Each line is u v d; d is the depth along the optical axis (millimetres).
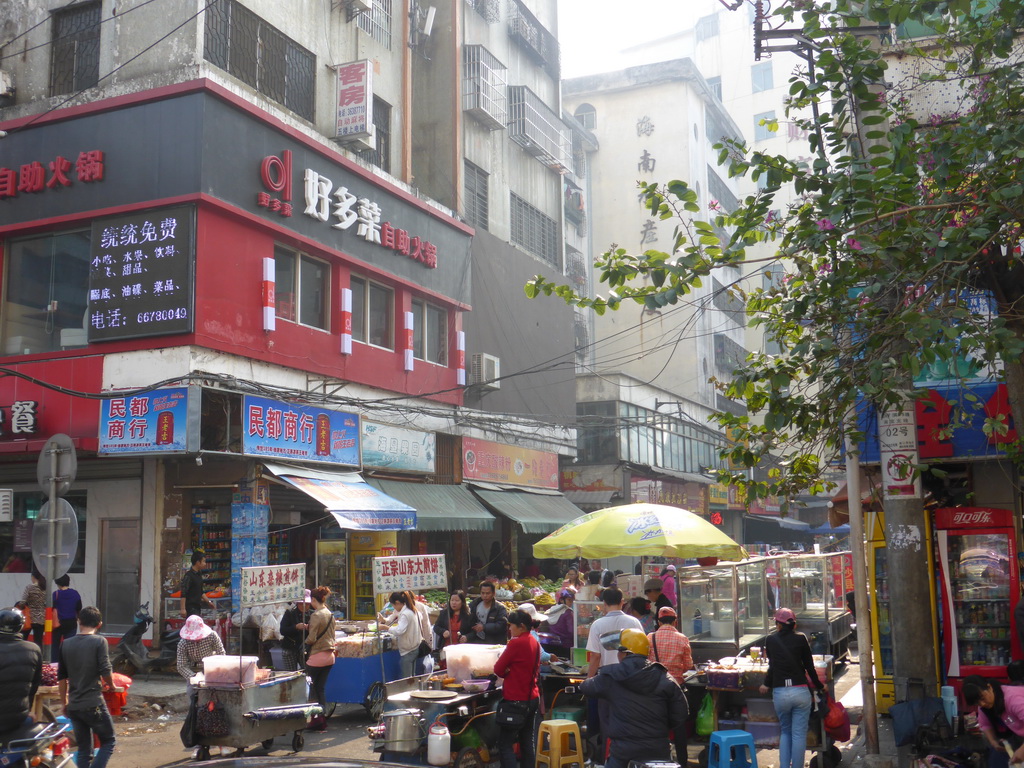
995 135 6621
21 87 15719
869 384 6473
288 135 15750
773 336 8141
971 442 9227
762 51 8953
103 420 13859
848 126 10398
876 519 11422
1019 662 6785
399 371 18734
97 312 14219
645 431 31375
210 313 13938
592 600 10758
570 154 29594
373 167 18188
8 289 15211
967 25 7852
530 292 7023
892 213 6441
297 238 15812
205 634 9492
